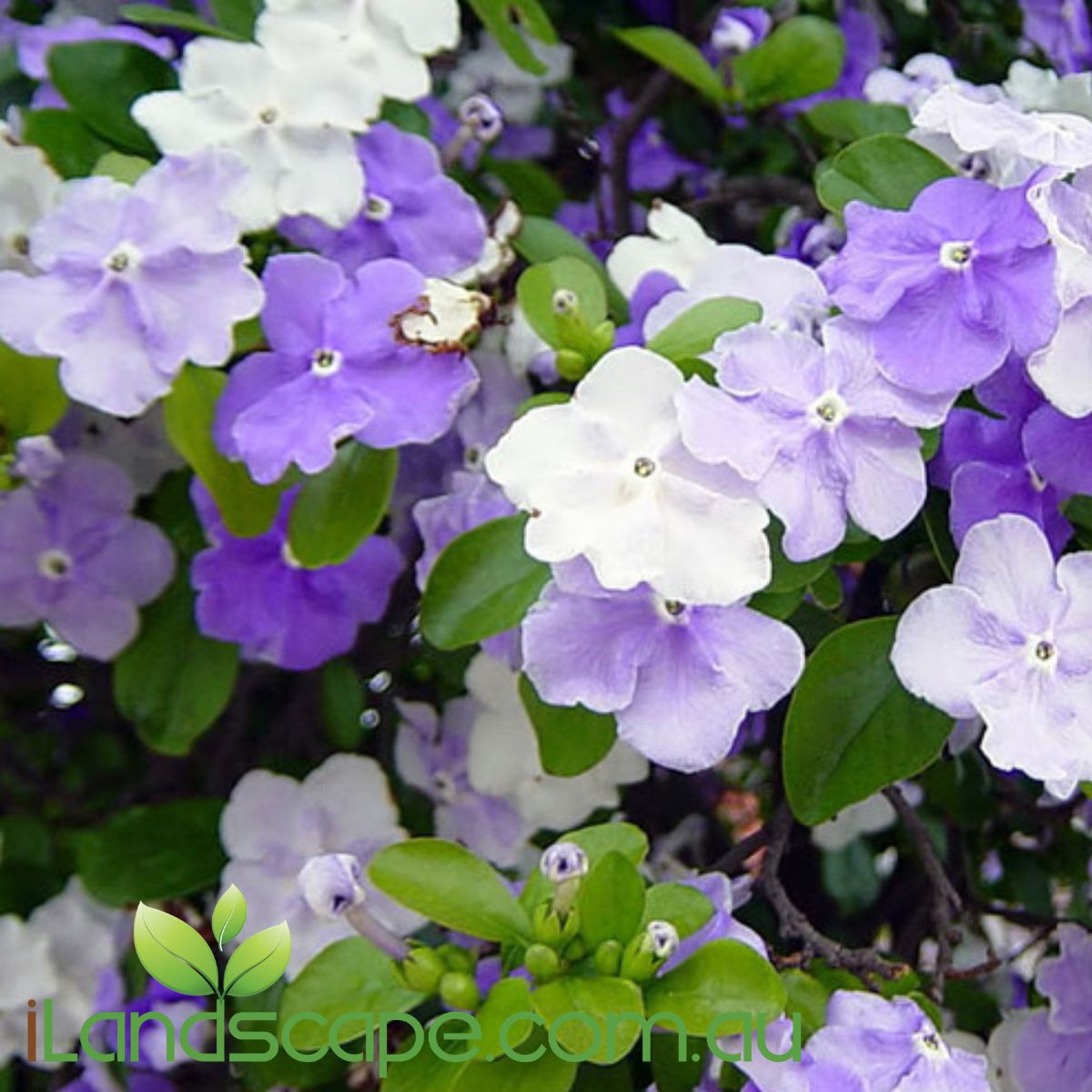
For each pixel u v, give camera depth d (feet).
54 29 1.08
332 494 0.97
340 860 0.90
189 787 1.18
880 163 1.01
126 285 0.93
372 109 1.01
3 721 1.21
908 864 1.34
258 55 1.00
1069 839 1.32
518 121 1.35
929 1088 0.90
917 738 0.92
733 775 1.33
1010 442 0.94
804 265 1.06
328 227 1.03
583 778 1.07
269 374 0.97
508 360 1.07
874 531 0.90
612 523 0.87
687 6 1.42
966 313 0.91
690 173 1.43
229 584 1.02
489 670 1.05
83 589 1.02
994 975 1.26
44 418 0.97
